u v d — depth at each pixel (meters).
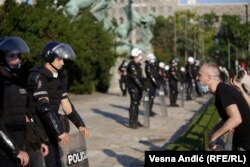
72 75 28.16
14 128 5.51
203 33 101.19
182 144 9.86
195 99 26.78
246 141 5.63
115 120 16.69
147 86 17.31
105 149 11.22
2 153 5.21
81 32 26.42
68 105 6.57
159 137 12.98
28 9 21.39
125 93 27.30
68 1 28.55
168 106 22.17
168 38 89.94
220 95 5.55
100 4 28.62
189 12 104.44
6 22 20.47
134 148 11.34
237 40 88.88
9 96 5.48
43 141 6.04
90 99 25.55
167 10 120.75
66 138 5.95
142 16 30.27
